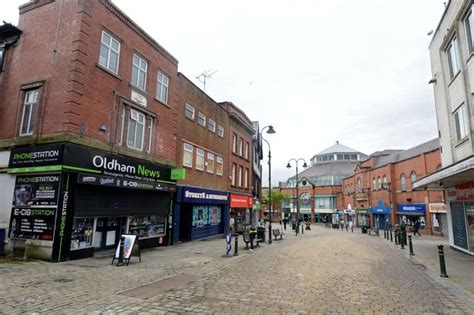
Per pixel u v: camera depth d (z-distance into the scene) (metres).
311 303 6.21
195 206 19.73
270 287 7.48
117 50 13.46
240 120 27.03
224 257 12.47
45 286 6.96
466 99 12.97
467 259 13.24
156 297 6.41
